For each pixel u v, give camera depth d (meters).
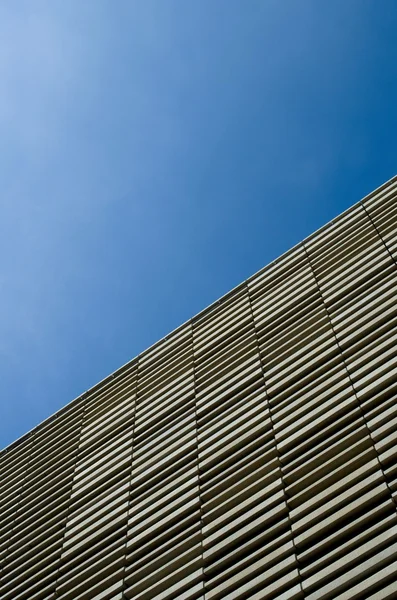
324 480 9.30
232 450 11.55
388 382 10.14
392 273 12.29
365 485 8.69
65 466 15.56
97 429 15.88
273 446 10.77
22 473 17.05
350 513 8.57
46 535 13.70
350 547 8.17
